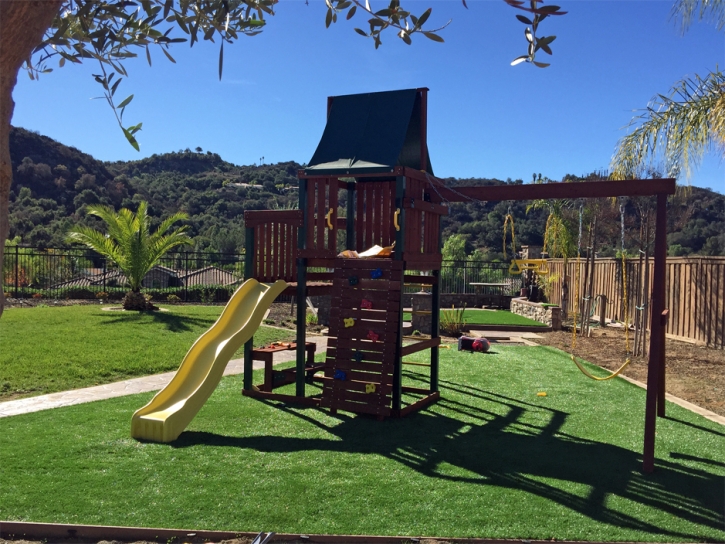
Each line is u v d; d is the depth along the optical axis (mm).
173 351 11594
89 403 7738
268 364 8539
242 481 4988
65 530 4059
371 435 6566
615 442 6375
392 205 8766
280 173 90312
